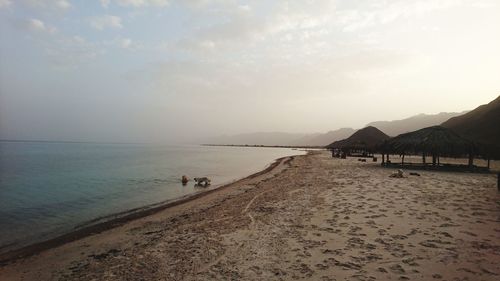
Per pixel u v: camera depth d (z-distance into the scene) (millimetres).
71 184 25641
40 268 8234
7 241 11023
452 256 7184
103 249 9531
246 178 28453
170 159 63375
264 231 10000
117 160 57719
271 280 6422
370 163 39125
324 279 6320
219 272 6980
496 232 8922
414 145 30062
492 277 6121
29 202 18203
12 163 48312
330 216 11305
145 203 17938
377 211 11695
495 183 19172
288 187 19703
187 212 14414
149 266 7617
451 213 11172
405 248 7793
